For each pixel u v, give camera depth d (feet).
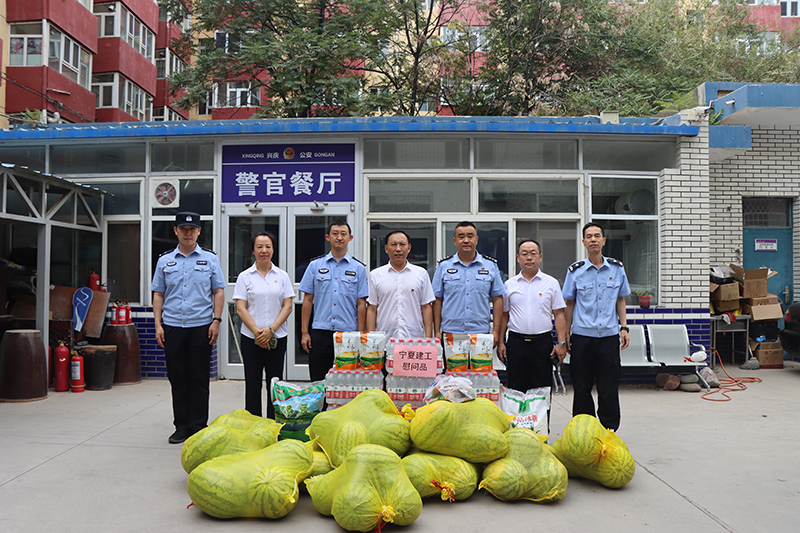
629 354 20.99
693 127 22.04
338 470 9.52
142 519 9.41
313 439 11.15
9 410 16.97
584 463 10.91
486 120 23.68
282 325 14.29
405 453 10.77
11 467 11.86
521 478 10.08
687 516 9.62
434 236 22.35
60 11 44.60
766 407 17.85
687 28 51.90
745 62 49.42
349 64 47.50
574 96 40.50
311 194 22.39
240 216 22.61
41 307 19.15
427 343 12.21
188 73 46.57
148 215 22.67
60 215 22.53
